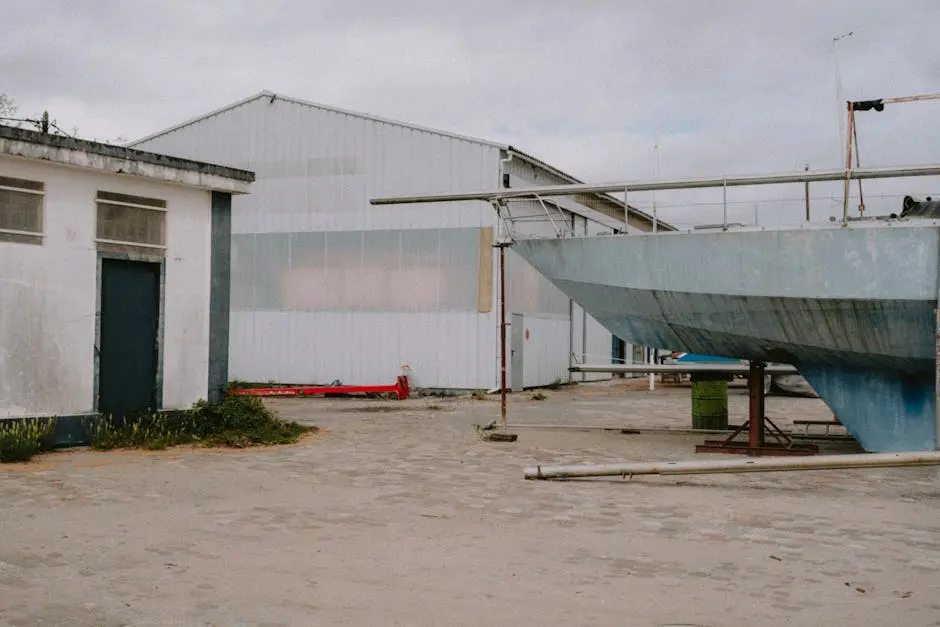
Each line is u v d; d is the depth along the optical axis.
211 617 4.30
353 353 21.52
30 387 9.88
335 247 21.80
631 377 30.50
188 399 11.56
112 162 10.38
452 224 20.72
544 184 22.77
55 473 8.52
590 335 27.67
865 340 10.43
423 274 20.97
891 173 10.25
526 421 14.97
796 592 4.93
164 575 5.03
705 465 8.29
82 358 10.34
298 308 22.08
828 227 10.33
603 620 4.37
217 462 9.50
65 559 5.34
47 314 10.05
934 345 10.09
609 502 7.59
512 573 5.24
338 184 21.83
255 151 22.70
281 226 22.33
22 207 9.88
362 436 12.27
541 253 12.35
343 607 4.51
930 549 5.98
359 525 6.51
